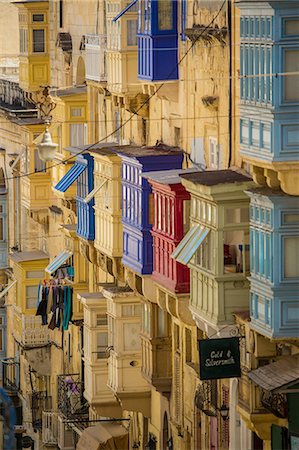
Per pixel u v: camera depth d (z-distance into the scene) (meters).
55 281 71.50
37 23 79.12
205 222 51.28
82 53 71.75
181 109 57.88
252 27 48.00
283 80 46.97
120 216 62.16
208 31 53.75
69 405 69.94
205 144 55.44
